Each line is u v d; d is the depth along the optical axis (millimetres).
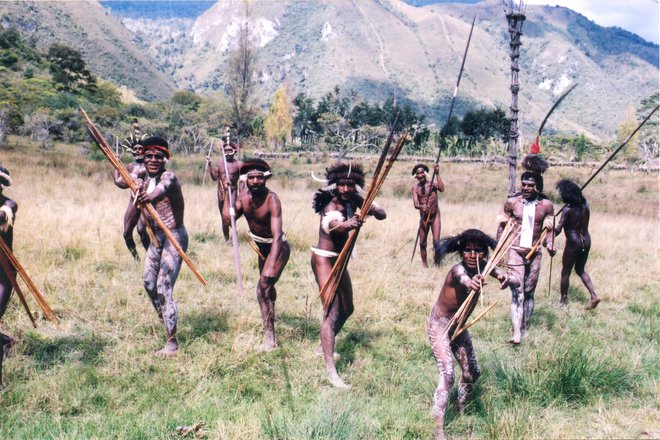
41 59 121125
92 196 14992
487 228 13414
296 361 5453
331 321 5184
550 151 79562
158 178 5738
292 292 7598
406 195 23094
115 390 4688
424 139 71750
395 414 4484
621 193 33969
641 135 78062
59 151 44188
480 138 86375
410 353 5723
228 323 6203
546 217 6438
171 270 5582
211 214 12625
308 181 27109
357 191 5531
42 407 4422
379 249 10609
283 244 5805
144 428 4125
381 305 7098
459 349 4652
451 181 37469
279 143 83062
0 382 4633
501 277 4391
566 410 4652
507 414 4293
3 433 3979
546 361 5207
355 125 91500
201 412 4383
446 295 4531
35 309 6246
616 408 4691
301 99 101875
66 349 5426
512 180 9055
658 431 4281
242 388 4824
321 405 4367
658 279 9438
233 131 59531
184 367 5156
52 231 9461
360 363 5500
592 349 5645
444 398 4223
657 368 5477
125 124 63375
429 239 11914
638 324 6977
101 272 7836
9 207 4867
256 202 5715
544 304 7703
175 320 5500
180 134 60469
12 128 51625
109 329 5949
